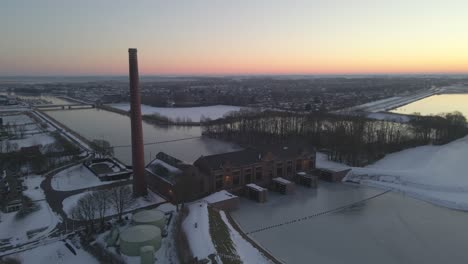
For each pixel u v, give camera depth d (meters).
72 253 59.03
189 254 55.91
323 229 69.56
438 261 57.31
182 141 167.75
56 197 84.75
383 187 96.00
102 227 67.38
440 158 116.94
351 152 119.38
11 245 61.78
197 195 82.06
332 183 101.25
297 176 100.94
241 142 161.12
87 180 98.75
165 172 87.06
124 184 95.12
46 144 148.50
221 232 64.56
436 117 167.75
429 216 76.50
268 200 86.44
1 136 169.75
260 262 56.12
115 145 158.62
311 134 150.50
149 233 59.47
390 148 135.25
